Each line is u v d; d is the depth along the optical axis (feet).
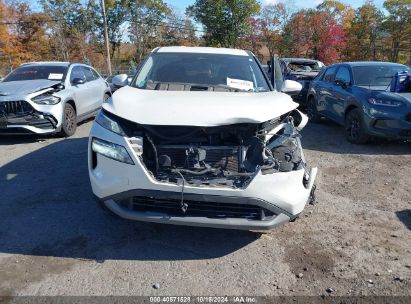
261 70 16.14
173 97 12.25
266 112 11.35
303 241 12.18
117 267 10.41
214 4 142.82
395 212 14.61
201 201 10.19
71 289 9.41
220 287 9.71
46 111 23.86
